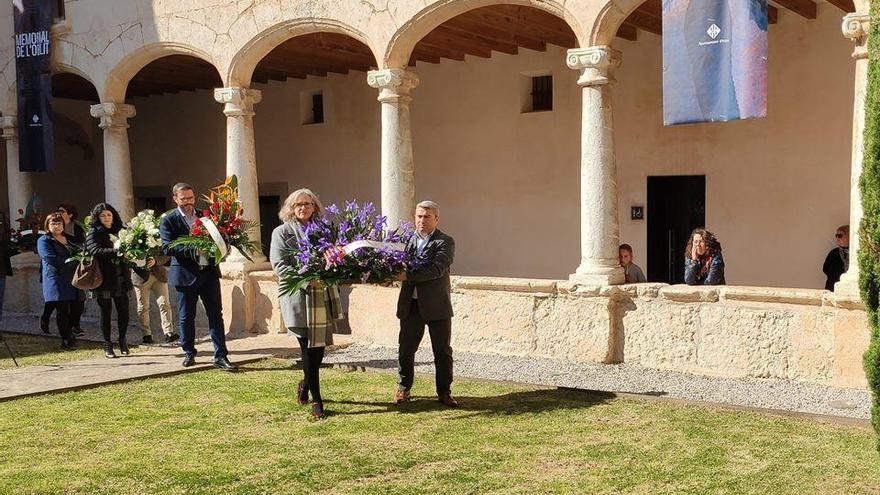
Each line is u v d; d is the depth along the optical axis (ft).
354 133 46.37
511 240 40.91
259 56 33.91
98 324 37.06
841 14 31.91
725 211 35.09
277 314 33.06
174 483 15.52
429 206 20.66
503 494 14.73
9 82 42.98
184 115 53.67
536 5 26.86
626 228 37.47
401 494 14.76
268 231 51.19
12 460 17.19
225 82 34.09
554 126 39.17
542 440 17.95
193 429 19.36
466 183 42.27
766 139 33.96
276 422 19.88
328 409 21.02
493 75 40.96
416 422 19.63
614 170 26.16
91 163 58.54
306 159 48.47
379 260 19.51
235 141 34.01
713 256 25.73
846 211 32.32
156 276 31.37
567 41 36.63
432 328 21.07
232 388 23.67
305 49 38.47
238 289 33.58
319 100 48.52
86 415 20.90
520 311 27.09
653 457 16.60
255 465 16.52
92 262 28.30
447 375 21.12
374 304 30.58
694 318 24.23
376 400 21.90
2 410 21.58
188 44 35.22
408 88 30.32
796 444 17.29
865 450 16.81
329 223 19.84
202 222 25.54
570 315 26.13
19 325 37.47
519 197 40.52
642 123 36.78
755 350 23.21
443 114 42.88
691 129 35.63
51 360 28.81
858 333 21.61
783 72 33.40
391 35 29.60
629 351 25.43
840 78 32.12
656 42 36.14
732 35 22.57
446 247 20.63
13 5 40.19
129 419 20.43
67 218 32.53
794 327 22.62
